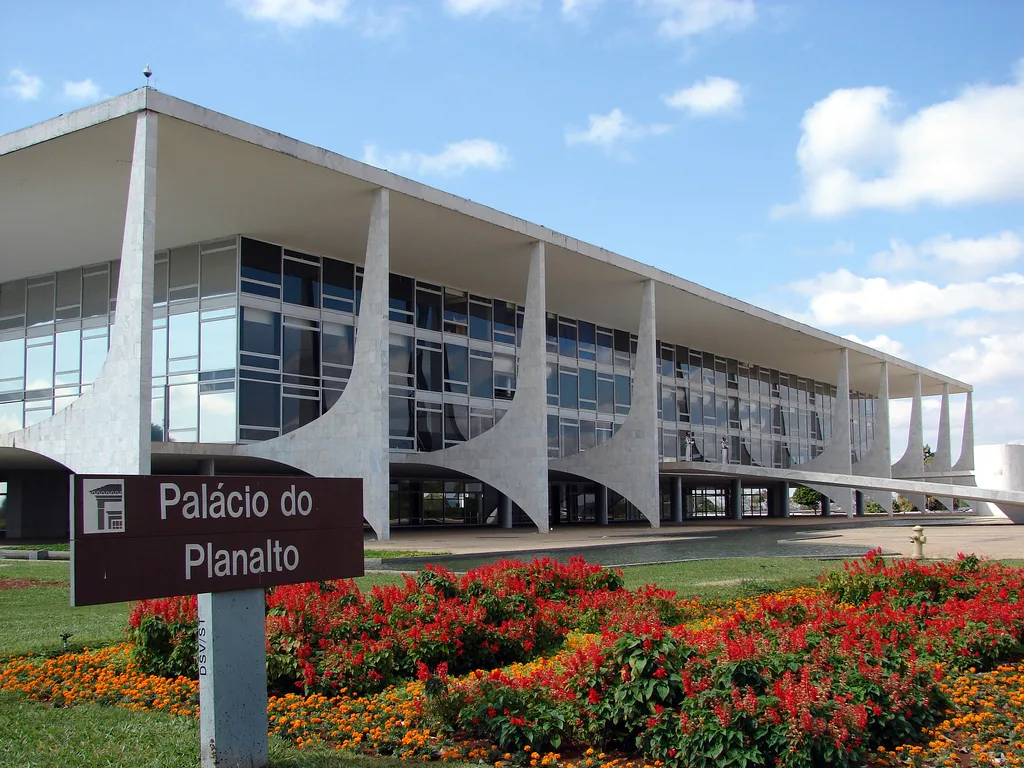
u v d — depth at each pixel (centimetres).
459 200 2784
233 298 2811
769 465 5850
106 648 935
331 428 2623
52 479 3434
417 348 3478
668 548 2328
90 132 2120
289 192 2536
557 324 4231
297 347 2975
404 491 3738
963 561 1258
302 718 700
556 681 684
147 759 587
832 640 800
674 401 4991
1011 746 661
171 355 2900
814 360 5778
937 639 906
